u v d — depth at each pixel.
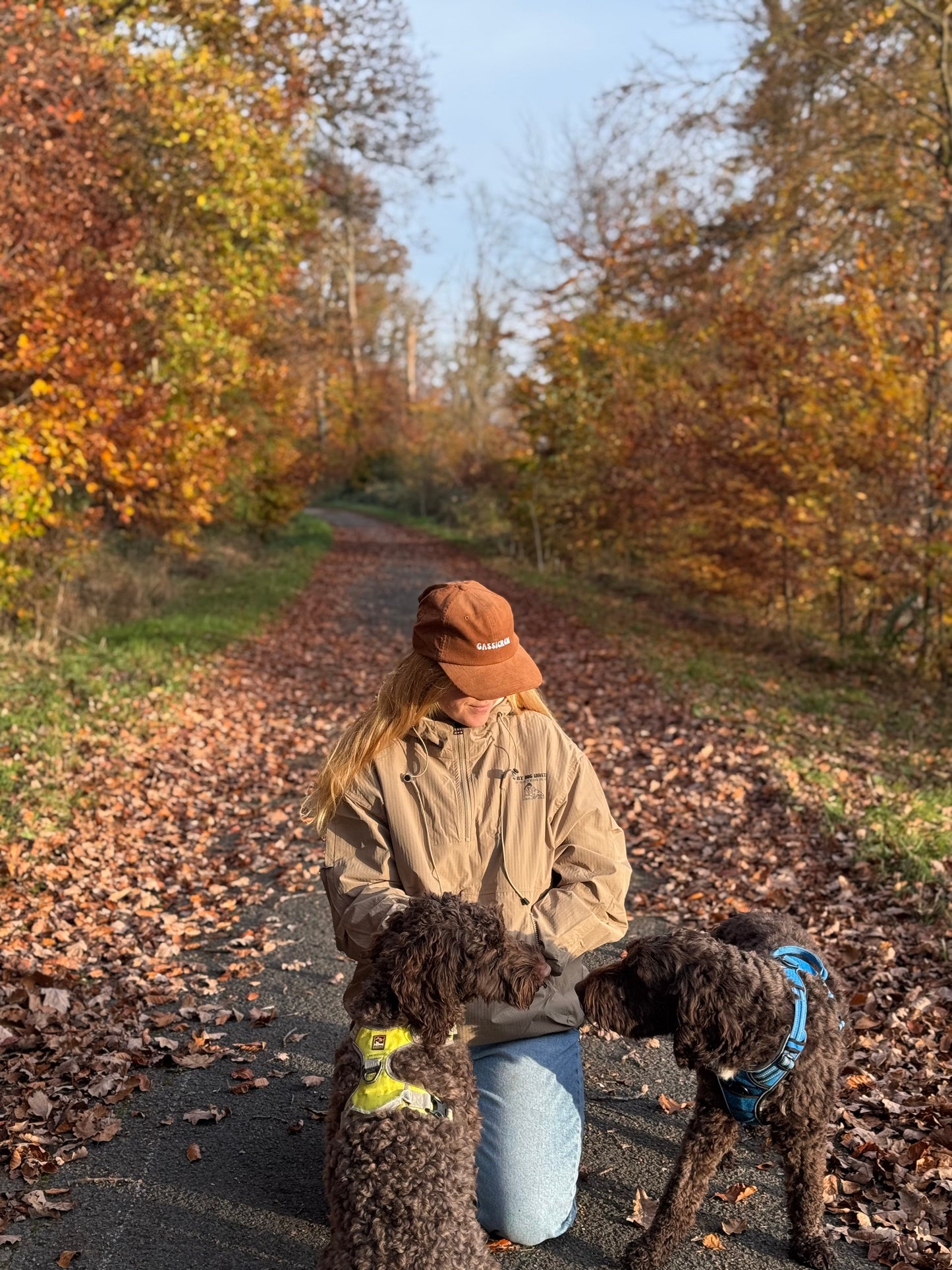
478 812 3.41
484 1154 3.27
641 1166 3.83
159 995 5.22
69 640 14.03
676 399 18.08
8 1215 3.57
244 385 19.45
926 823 7.37
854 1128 3.91
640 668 14.08
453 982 2.78
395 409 67.75
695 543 17.67
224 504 26.48
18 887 6.45
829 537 14.29
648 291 19.94
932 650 14.13
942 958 5.43
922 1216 3.46
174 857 7.39
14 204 11.31
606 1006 3.14
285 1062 4.60
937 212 14.56
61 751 9.00
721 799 8.38
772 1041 3.02
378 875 3.40
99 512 13.75
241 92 16.52
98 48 14.16
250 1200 3.65
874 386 13.34
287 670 14.99
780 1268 3.31
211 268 16.84
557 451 26.97
